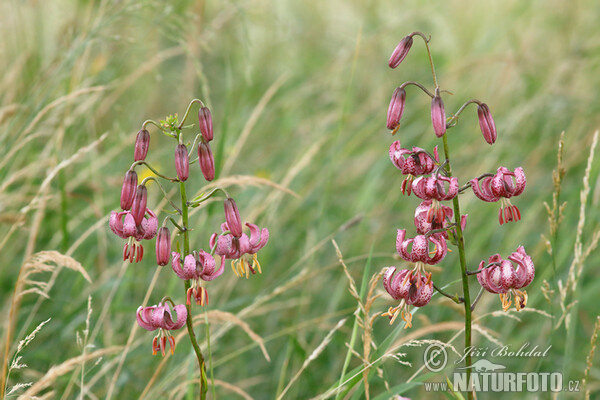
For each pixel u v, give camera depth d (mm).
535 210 1915
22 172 1676
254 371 1756
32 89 1813
